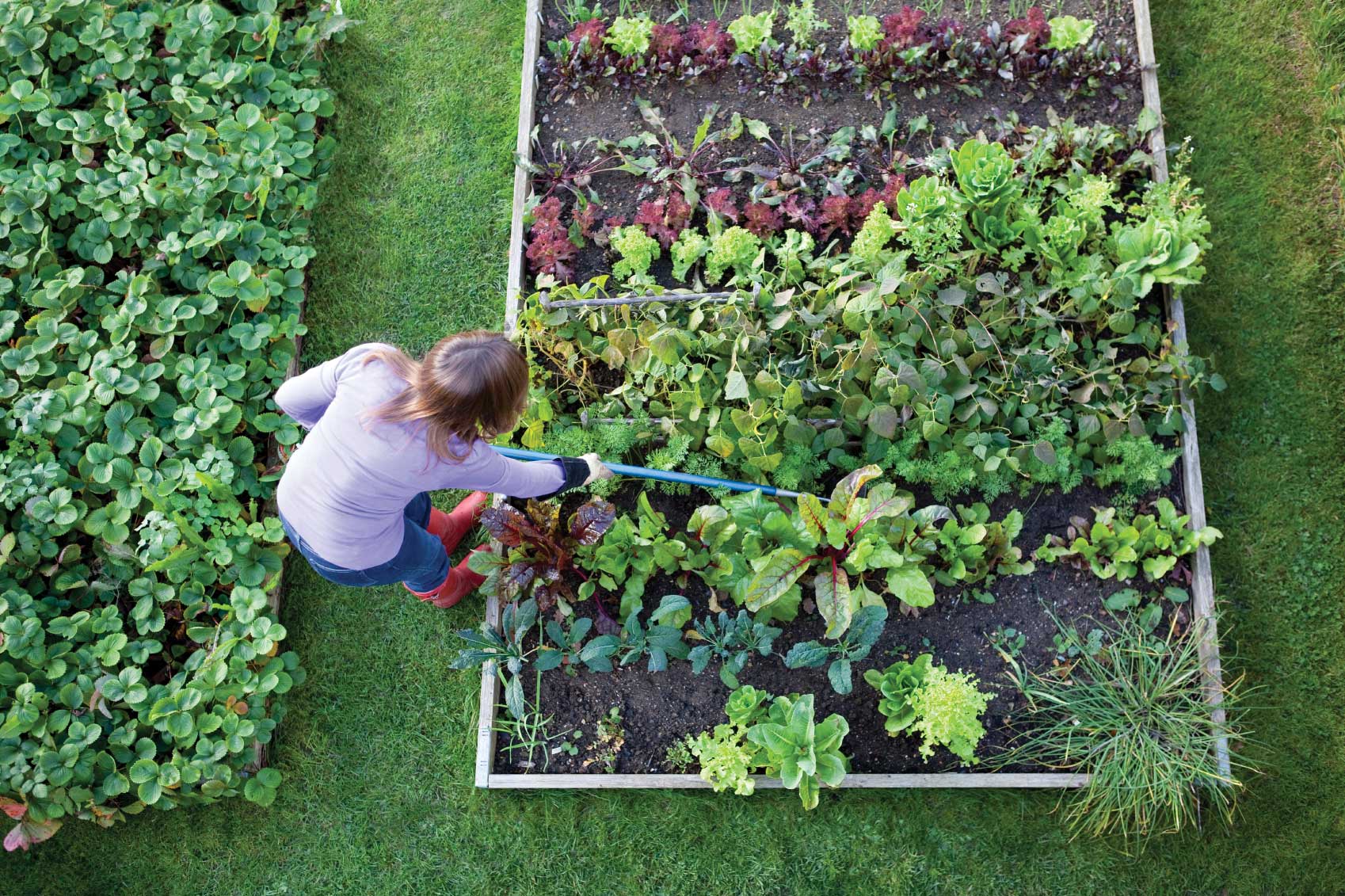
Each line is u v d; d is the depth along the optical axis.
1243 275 4.26
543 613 3.94
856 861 3.76
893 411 3.70
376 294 4.44
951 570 3.78
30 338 4.04
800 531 3.66
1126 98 4.39
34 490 3.81
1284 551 3.99
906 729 3.79
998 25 4.33
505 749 3.88
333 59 4.73
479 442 2.70
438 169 4.58
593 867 3.80
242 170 4.34
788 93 4.47
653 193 4.34
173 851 3.88
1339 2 4.48
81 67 4.49
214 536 3.89
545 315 3.94
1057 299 4.13
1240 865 3.70
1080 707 3.71
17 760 3.63
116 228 4.20
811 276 4.11
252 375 4.15
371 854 3.86
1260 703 3.86
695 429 3.89
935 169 4.15
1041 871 3.73
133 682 3.72
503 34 4.73
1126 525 3.81
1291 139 4.39
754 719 3.78
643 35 4.41
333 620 4.09
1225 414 4.12
